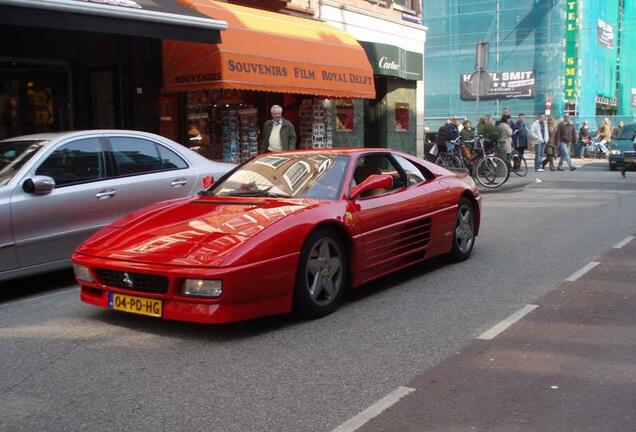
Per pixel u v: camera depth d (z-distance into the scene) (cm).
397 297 602
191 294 459
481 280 662
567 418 344
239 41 1195
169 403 374
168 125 1311
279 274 491
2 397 388
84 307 589
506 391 382
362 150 641
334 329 507
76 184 666
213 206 569
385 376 409
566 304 568
